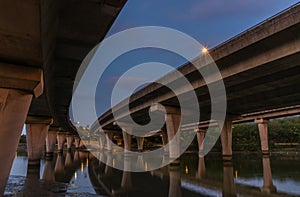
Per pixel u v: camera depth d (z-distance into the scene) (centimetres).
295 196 1817
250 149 9438
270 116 6375
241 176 2900
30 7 791
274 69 2427
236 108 4572
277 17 2009
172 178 2898
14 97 1266
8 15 834
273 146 9644
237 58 2538
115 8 1053
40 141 4406
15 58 1180
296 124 10819
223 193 1975
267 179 2631
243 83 3023
